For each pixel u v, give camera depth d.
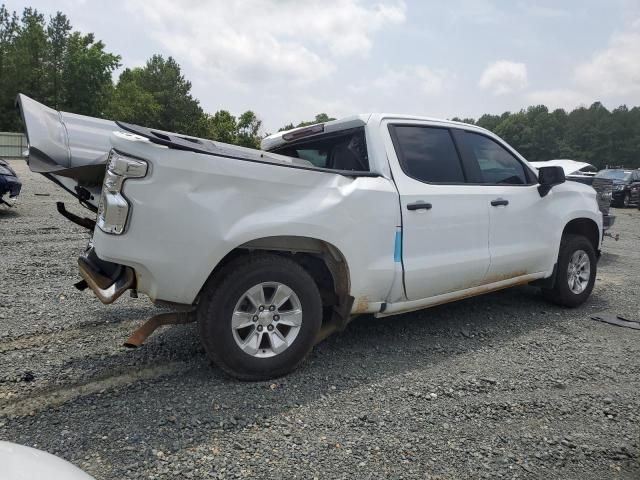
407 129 4.35
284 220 3.42
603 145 119.50
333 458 2.63
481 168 4.79
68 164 4.00
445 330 4.70
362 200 3.78
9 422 2.88
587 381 3.66
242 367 3.43
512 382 3.61
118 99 62.56
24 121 3.84
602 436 2.94
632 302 5.91
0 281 5.76
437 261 4.22
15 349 3.91
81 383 3.39
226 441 2.76
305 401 3.24
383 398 3.31
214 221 3.22
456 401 3.30
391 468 2.57
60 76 58.44
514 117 125.88
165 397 3.23
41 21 59.50
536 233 5.05
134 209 3.10
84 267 3.77
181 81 70.31
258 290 3.44
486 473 2.55
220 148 4.61
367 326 4.75
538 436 2.92
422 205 4.11
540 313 5.33
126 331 4.38
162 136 3.56
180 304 3.36
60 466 1.55
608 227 8.80
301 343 3.59
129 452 2.62
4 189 10.39
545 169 5.00
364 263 3.81
